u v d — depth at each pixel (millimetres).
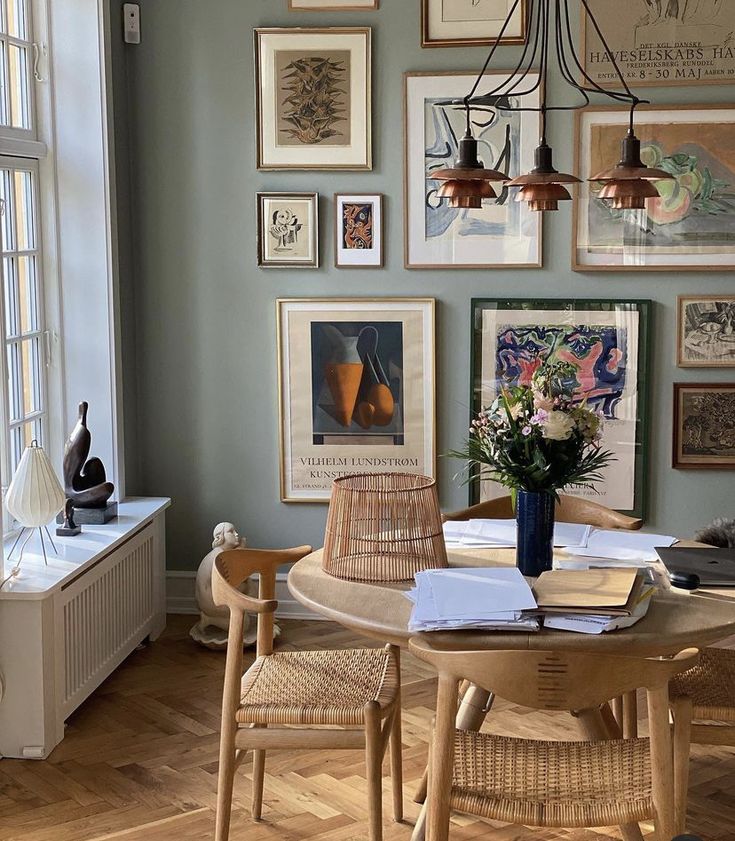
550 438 2635
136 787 3176
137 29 4414
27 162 4059
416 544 2768
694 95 4301
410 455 4578
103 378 4285
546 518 2746
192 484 4707
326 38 4363
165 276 4594
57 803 3082
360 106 4391
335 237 4488
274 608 2621
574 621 2395
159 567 4469
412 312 4488
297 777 3244
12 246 3947
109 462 4340
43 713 3346
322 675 2846
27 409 4102
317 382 4570
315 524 4672
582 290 4441
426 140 4395
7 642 3320
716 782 3199
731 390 4414
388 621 2453
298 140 4438
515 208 4398
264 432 4648
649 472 4512
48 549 3695
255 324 4586
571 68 4316
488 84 4344
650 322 4402
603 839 2900
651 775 2219
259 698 2711
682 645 2383
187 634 4508
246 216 4527
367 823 2973
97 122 4156
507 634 2379
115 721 3652
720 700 2678
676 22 4250
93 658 3756
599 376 4445
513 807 2219
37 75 4141
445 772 2248
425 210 4430
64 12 4117
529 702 2176
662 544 3094
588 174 4355
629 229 4371
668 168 4316
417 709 3715
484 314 4465
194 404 4660
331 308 4516
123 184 4457
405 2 4348
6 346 3818
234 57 4441
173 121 4500
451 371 4539
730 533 3648
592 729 2707
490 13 4305
